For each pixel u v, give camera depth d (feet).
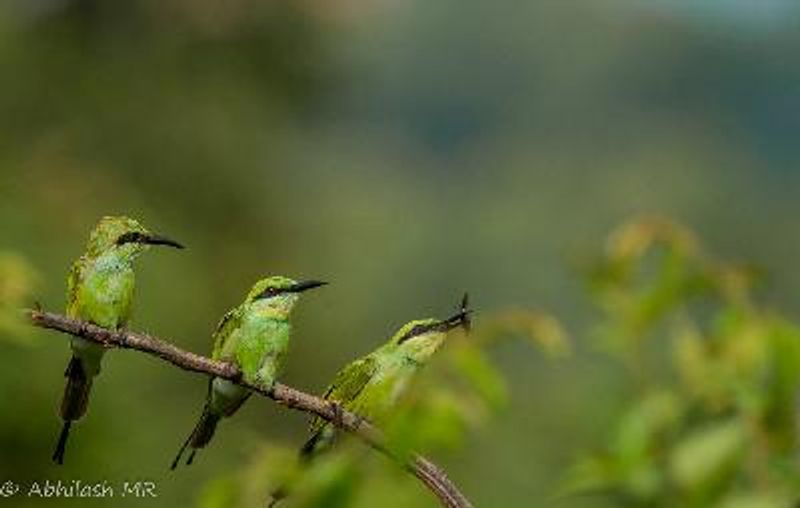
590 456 17.08
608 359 18.85
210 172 73.26
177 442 47.42
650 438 16.79
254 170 74.69
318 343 71.61
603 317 18.06
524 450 35.17
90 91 72.54
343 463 12.75
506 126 252.62
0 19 71.67
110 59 75.00
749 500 15.55
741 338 16.58
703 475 15.79
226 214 73.15
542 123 253.24
